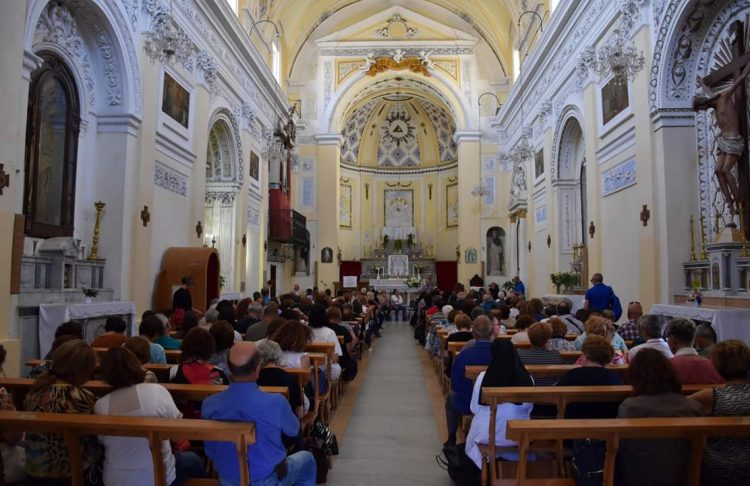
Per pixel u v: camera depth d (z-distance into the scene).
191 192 13.23
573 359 5.63
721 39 9.24
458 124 25.66
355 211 31.92
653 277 10.01
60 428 3.01
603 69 11.32
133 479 3.23
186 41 12.49
